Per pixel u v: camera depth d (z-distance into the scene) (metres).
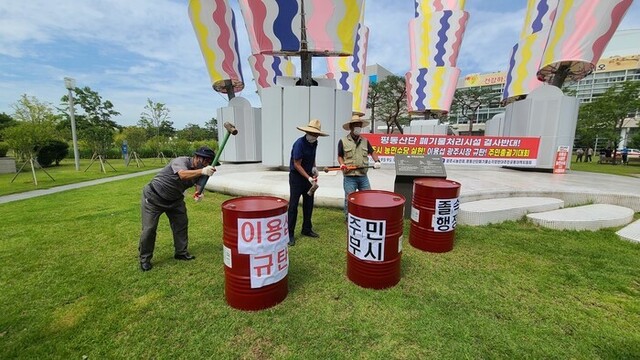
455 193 3.51
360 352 1.93
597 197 5.72
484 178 7.70
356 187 4.42
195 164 3.12
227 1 10.58
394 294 2.62
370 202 2.75
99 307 2.44
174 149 23.44
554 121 8.87
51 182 10.05
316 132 3.52
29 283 2.85
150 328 2.17
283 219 2.42
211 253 3.57
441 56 13.22
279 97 8.25
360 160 4.26
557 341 2.04
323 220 4.77
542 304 2.49
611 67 42.91
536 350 1.96
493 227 4.52
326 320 2.26
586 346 2.00
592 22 7.82
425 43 13.30
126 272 3.06
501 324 2.22
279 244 2.40
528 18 11.79
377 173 8.41
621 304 2.50
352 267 2.81
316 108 8.14
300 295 2.61
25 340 2.06
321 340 2.04
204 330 2.14
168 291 2.68
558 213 4.90
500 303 2.49
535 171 9.52
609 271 3.10
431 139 9.09
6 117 26.05
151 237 3.06
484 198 5.49
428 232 3.59
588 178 7.97
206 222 4.77
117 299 2.56
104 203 6.38
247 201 2.58
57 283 2.84
